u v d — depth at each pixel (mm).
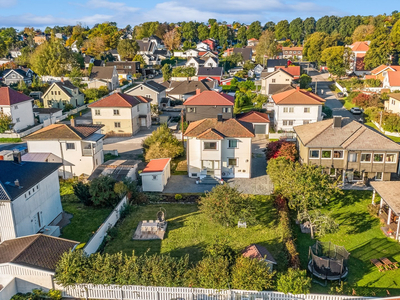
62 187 40344
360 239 29031
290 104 58750
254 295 20219
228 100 58094
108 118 61031
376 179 39438
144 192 38562
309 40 133125
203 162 41625
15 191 26094
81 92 88312
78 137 42000
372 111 65438
